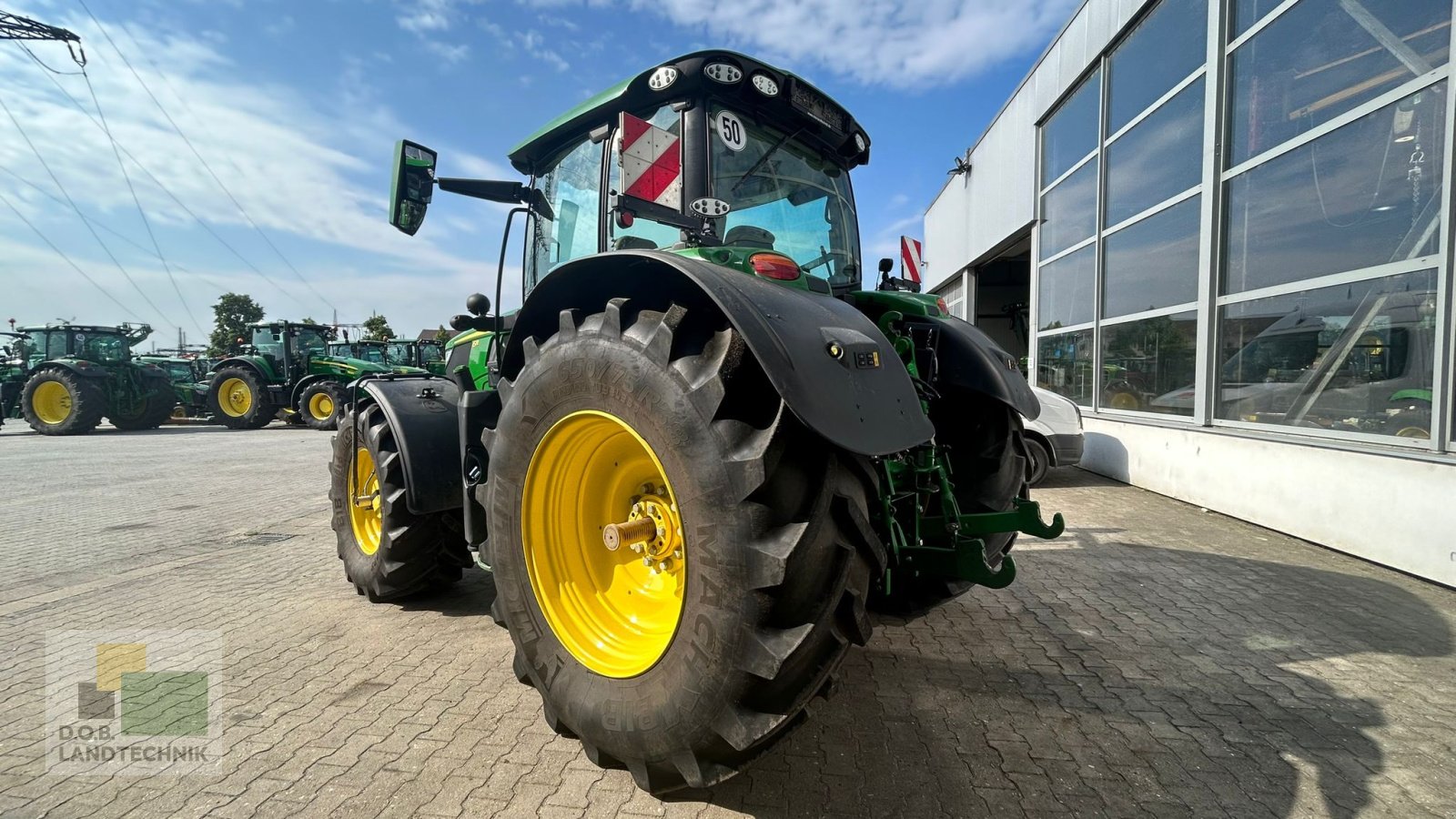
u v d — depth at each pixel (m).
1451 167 3.83
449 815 1.89
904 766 2.12
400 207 3.07
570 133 3.14
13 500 6.82
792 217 3.03
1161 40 6.72
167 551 4.84
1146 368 7.00
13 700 2.60
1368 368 4.43
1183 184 6.36
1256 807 1.93
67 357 15.25
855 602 1.70
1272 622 3.30
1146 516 5.50
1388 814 1.90
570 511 2.20
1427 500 3.89
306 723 2.40
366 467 3.74
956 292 15.56
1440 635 3.12
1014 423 3.00
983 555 2.42
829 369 1.72
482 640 3.16
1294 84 5.04
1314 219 4.85
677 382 1.72
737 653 1.59
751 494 1.61
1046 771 2.10
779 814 1.89
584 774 2.08
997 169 11.99
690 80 2.58
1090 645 3.04
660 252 1.99
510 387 2.30
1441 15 3.94
